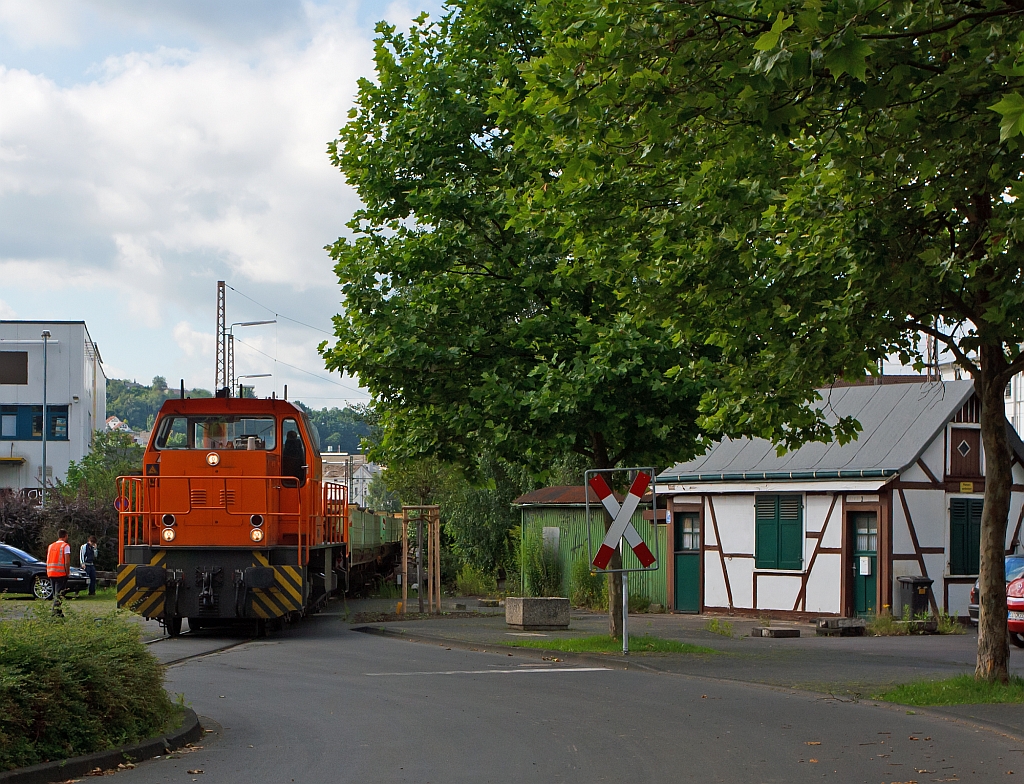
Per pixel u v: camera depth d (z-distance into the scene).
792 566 26.94
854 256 11.60
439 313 16.52
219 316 59.38
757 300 12.16
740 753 9.00
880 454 25.83
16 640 8.64
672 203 13.20
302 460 21.14
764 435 14.14
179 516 19.98
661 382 15.44
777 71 7.71
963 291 12.39
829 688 12.91
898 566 25.11
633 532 16.03
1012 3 8.90
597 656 16.00
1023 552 27.23
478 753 9.01
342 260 16.94
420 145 16.50
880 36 8.39
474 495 41.19
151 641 19.19
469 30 16.91
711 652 17.09
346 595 32.53
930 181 11.14
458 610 27.52
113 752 8.52
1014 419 59.47
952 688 12.20
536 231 16.38
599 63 9.20
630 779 8.02
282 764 8.58
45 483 52.12
